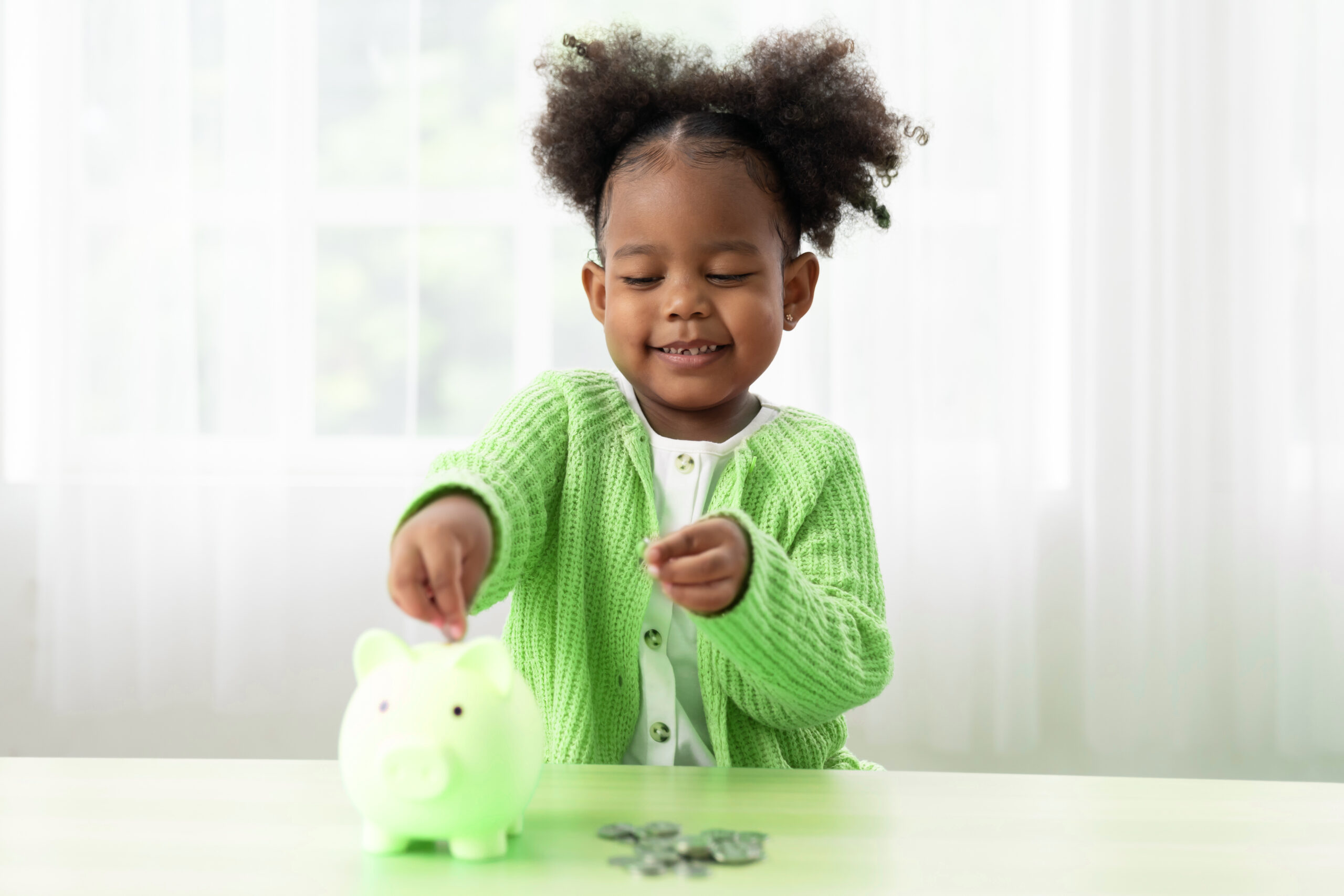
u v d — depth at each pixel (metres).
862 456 1.58
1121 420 1.63
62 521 1.56
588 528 0.82
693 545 0.54
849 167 0.91
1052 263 1.66
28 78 1.62
